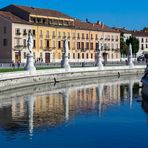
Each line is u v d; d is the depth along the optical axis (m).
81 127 40.66
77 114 48.06
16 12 150.75
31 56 82.44
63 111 50.47
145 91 65.12
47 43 155.00
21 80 77.31
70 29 164.75
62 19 162.75
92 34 176.00
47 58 155.00
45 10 161.38
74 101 60.16
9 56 140.88
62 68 97.12
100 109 52.03
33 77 82.50
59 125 41.72
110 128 40.19
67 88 80.94
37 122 43.12
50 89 78.00
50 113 48.84
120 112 49.56
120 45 197.75
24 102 58.00
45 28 153.75
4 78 69.31
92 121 43.78
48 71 89.00
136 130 39.28
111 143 34.72
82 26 172.25
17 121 43.75
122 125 41.53
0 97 63.09
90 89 79.50
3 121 43.66
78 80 102.38
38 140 35.69
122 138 36.31
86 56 172.75
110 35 186.62
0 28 142.00
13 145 34.16
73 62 153.88
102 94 70.25
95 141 35.38
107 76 117.94
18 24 142.88
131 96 67.00
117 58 190.75
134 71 130.62
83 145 34.16
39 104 56.31
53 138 36.38
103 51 180.88
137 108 52.75
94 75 111.81
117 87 84.25
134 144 34.41
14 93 68.81
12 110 50.75
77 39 168.12
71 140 35.69
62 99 62.38
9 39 140.75
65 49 99.12
